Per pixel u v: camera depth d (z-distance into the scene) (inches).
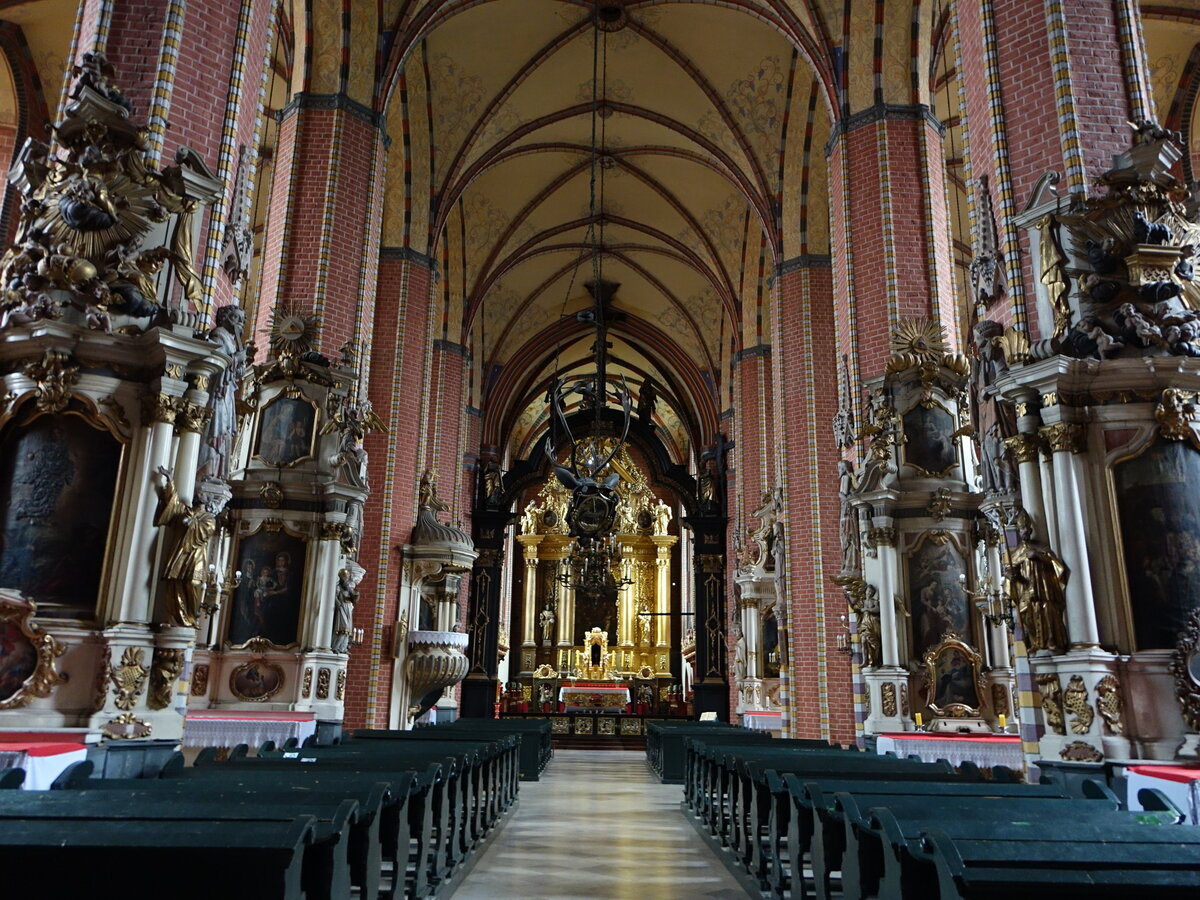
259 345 599.2
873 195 630.5
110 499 327.0
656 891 321.7
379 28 669.3
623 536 1769.2
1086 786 260.2
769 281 1022.4
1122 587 327.3
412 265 881.5
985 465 389.1
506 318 1386.6
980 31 410.0
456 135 922.1
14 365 332.5
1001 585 496.4
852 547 580.4
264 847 140.9
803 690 744.3
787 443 823.7
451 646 812.6
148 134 356.2
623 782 764.0
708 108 930.1
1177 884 133.5
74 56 377.1
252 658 528.7
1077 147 367.6
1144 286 341.4
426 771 285.7
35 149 343.9
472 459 1380.4
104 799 178.5
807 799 269.3
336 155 623.2
